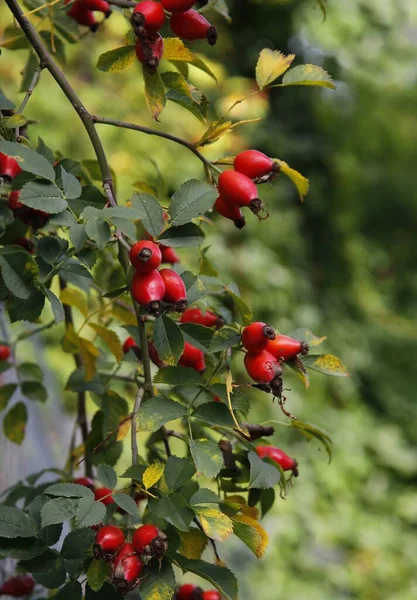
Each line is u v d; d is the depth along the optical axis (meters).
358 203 9.20
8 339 2.42
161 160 6.08
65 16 1.91
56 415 3.59
